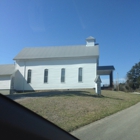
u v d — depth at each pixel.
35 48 33.88
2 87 28.78
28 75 30.11
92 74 28.88
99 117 10.16
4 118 2.00
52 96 16.52
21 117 2.29
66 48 32.69
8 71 29.73
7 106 2.12
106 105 14.10
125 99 19.16
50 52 31.52
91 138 6.70
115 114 11.32
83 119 9.51
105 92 24.59
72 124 8.45
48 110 10.75
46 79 29.73
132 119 9.73
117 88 37.62
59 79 29.48
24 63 30.48
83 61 29.39
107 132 7.45
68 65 29.66
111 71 34.38
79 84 28.89
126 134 7.14
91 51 30.36
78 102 13.97
